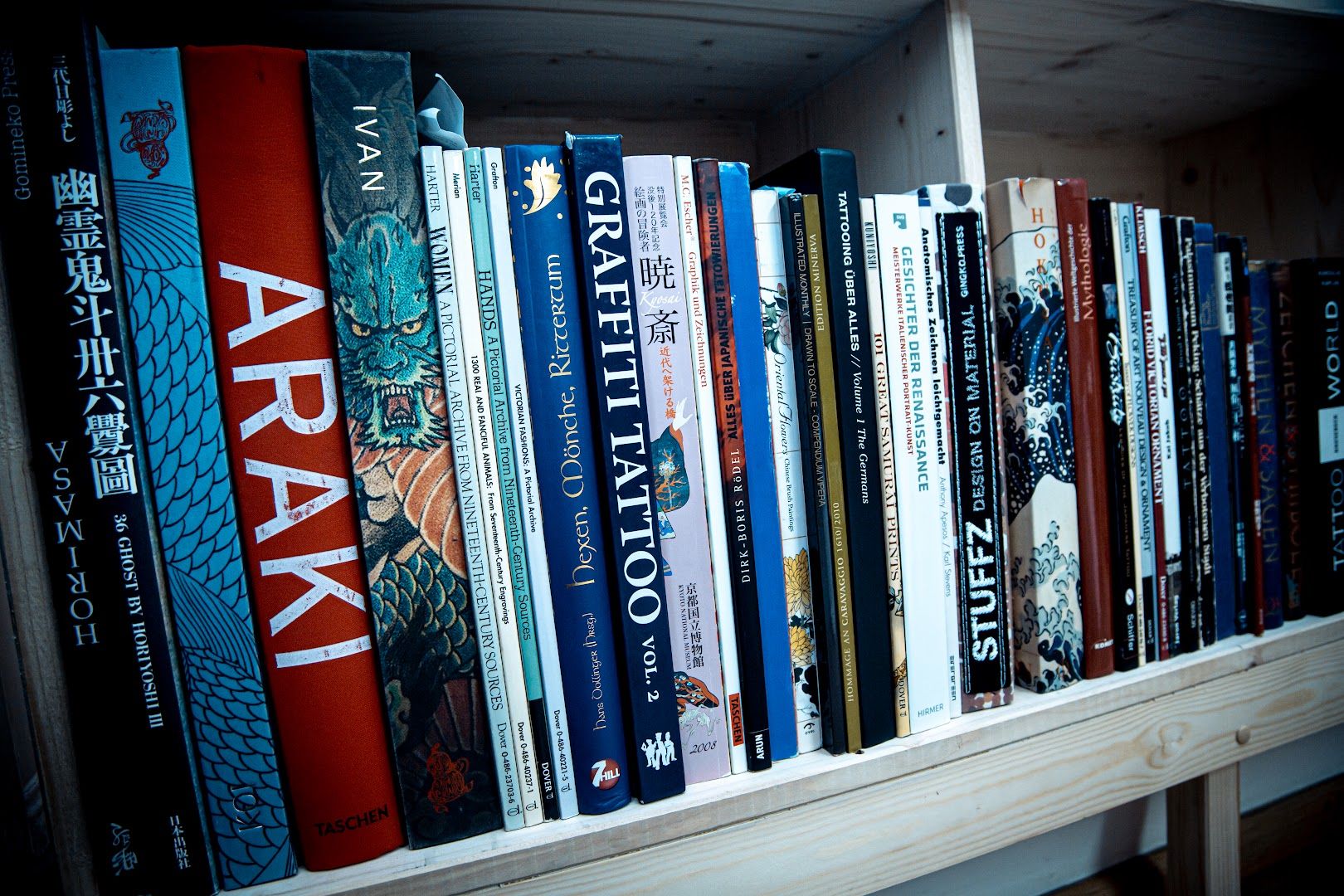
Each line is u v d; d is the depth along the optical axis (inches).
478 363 18.0
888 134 26.8
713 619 20.3
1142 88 35.5
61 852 16.1
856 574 21.3
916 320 22.1
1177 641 26.8
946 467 22.8
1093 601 24.9
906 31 25.5
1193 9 26.7
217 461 16.7
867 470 21.5
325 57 16.9
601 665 19.1
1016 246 23.3
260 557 17.0
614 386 18.9
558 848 18.2
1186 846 30.1
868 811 21.1
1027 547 24.1
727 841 19.6
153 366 16.3
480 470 18.1
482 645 18.3
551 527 18.6
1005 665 23.5
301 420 17.1
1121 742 24.8
